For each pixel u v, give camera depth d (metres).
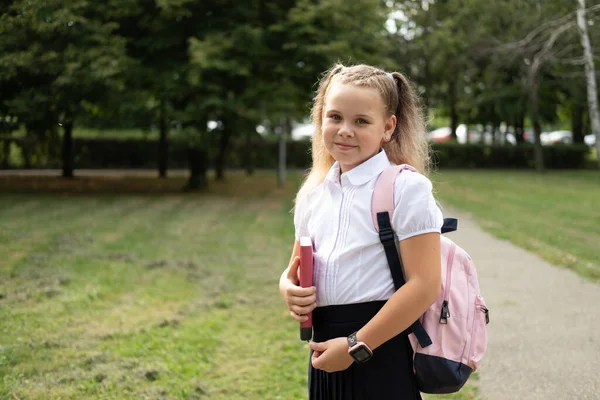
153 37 13.17
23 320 4.40
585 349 3.95
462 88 26.67
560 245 7.82
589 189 16.80
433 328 1.68
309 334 1.70
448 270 1.75
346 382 1.70
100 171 23.75
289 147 27.06
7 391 3.20
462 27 24.62
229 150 26.50
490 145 29.06
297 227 1.92
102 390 3.28
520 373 3.57
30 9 11.28
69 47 11.74
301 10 13.03
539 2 19.14
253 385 3.42
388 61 14.70
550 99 26.98
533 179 21.06
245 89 13.16
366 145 1.70
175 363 3.70
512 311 4.85
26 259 6.43
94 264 6.32
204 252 7.21
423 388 1.70
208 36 12.43
